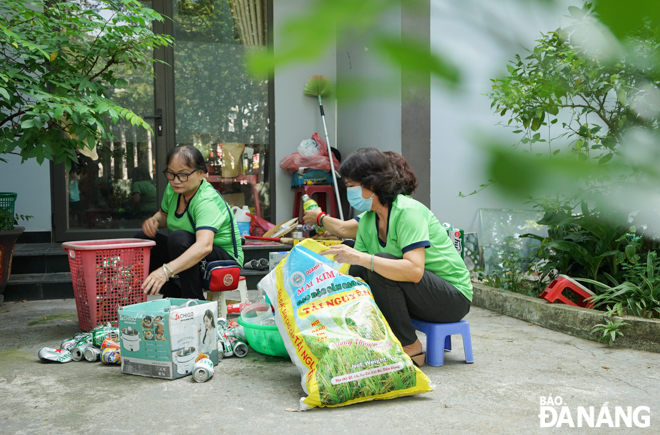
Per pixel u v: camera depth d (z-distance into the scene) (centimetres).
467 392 204
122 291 288
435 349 236
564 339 286
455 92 19
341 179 534
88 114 274
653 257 300
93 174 495
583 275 337
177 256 287
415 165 414
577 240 329
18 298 389
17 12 301
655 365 239
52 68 327
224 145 534
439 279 231
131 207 505
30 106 275
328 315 200
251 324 254
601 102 125
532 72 134
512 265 396
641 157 23
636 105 28
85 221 493
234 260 304
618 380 218
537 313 320
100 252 279
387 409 188
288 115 545
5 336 290
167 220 308
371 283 225
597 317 281
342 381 188
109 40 314
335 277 207
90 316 283
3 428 172
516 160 18
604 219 28
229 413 184
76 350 246
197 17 517
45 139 284
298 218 537
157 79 506
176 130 520
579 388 208
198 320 230
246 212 506
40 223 479
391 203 231
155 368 221
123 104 502
